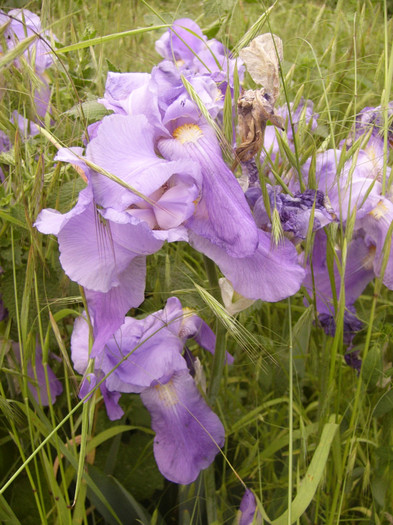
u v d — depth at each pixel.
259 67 0.26
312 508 0.36
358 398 0.33
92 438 0.36
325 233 0.32
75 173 0.36
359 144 0.32
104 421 0.41
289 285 0.25
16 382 0.38
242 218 0.24
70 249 0.24
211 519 0.33
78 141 0.35
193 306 0.36
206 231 0.25
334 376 0.34
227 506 0.37
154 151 0.26
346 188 0.31
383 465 0.33
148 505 0.41
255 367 0.37
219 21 0.53
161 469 0.30
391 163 0.36
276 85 0.26
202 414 0.30
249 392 0.43
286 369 0.39
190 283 0.37
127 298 0.26
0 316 0.37
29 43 0.25
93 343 0.26
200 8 0.69
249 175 0.27
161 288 0.37
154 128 0.25
